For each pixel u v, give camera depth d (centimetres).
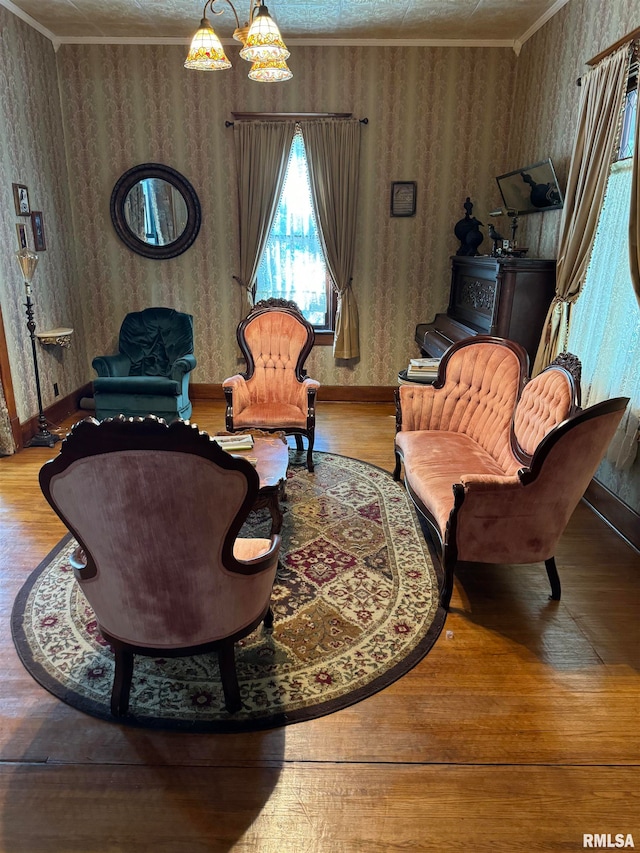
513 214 448
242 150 488
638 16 293
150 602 166
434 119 492
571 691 199
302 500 343
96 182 508
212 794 161
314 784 164
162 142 496
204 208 513
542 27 425
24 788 162
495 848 147
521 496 228
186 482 145
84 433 140
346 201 501
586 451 220
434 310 538
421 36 464
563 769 169
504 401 304
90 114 491
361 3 396
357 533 305
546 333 359
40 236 454
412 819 154
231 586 170
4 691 197
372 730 182
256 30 237
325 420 501
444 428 345
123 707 186
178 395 443
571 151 375
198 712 188
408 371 394
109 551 158
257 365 407
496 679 204
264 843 148
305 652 216
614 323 309
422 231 519
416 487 281
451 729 183
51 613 239
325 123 484
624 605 248
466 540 236
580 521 324
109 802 158
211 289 534
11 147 410
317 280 538
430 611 242
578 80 346
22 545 291
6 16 400
